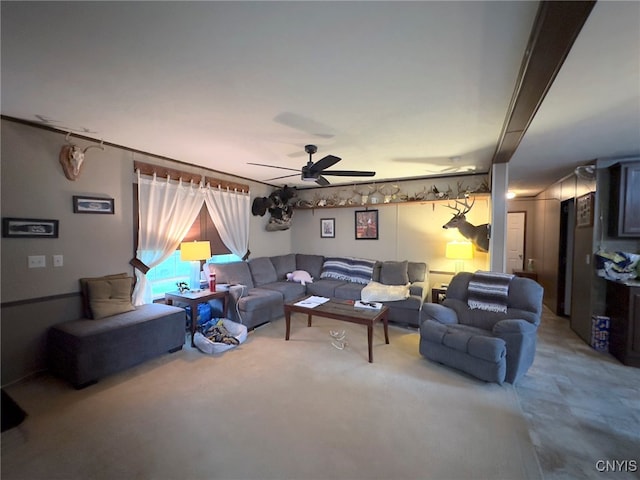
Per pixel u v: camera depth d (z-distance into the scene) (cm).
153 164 364
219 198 459
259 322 420
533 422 215
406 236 524
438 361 302
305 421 215
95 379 263
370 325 313
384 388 260
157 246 366
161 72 177
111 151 324
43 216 274
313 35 143
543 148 306
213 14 129
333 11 126
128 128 274
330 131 276
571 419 219
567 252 479
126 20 133
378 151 344
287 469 172
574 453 186
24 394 245
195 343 343
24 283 264
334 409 229
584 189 385
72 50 155
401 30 139
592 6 111
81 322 282
